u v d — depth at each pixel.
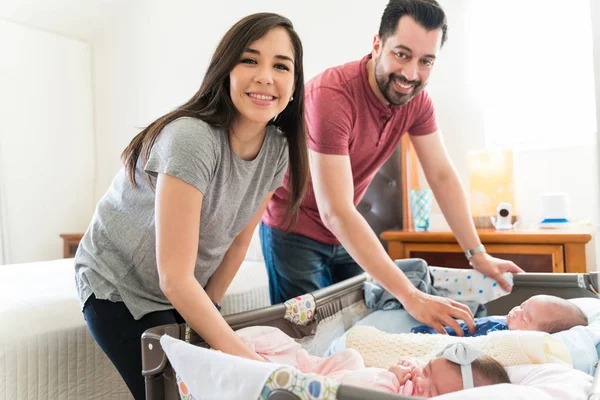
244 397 0.67
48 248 3.60
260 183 1.15
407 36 1.42
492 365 0.90
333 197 1.41
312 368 1.01
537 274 1.52
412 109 1.64
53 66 3.65
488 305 1.59
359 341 1.19
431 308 1.27
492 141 2.40
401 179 2.40
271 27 0.99
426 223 2.27
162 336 0.79
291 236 1.69
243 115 1.00
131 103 3.70
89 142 3.86
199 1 3.32
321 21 2.82
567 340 1.06
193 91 3.38
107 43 3.80
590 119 2.18
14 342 1.21
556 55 2.26
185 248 0.91
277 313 1.16
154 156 0.94
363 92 1.53
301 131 1.15
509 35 2.36
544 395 0.73
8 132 3.40
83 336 1.33
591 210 2.18
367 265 1.35
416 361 0.98
